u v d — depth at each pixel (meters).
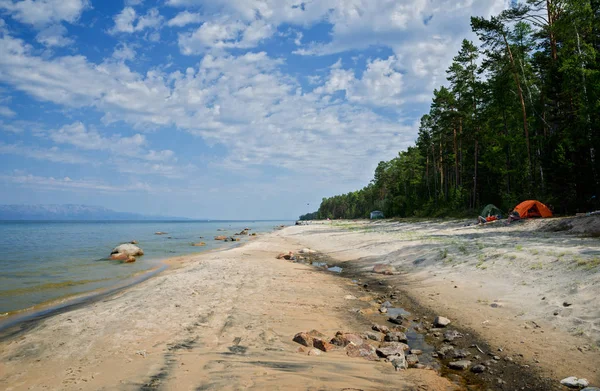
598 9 28.42
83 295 12.47
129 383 4.85
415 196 68.75
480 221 28.72
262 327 7.74
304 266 18.34
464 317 8.03
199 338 6.99
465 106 44.81
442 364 5.68
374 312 9.12
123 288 13.57
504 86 36.22
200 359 5.78
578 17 28.44
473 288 10.16
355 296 11.12
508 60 33.38
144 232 71.94
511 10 30.50
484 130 41.94
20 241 42.41
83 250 30.22
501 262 11.77
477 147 43.88
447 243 18.06
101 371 5.38
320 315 8.84
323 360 5.75
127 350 6.34
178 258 24.00
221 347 6.44
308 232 50.66
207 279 13.89
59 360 5.98
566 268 9.38
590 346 5.56
